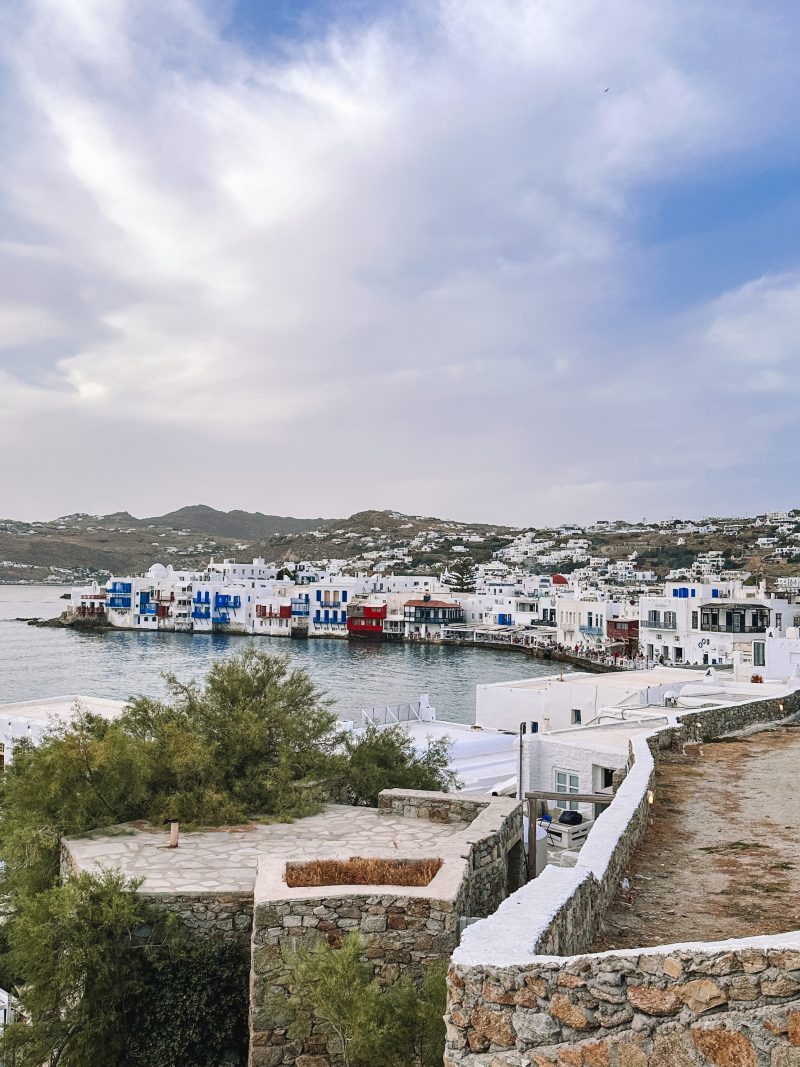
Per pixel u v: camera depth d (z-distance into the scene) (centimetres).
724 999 523
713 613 11044
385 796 1786
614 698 3953
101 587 19975
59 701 4434
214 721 1961
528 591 18850
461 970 605
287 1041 1086
